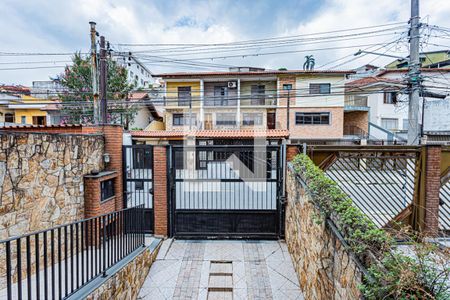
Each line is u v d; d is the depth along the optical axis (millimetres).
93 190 4953
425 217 4695
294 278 4254
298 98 16703
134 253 4168
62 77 15844
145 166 5812
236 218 5582
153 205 5578
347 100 18156
